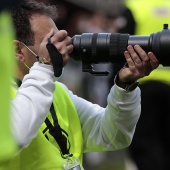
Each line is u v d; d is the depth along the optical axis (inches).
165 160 547.5
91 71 351.6
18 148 322.0
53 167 343.9
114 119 359.3
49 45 334.3
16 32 346.6
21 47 348.5
